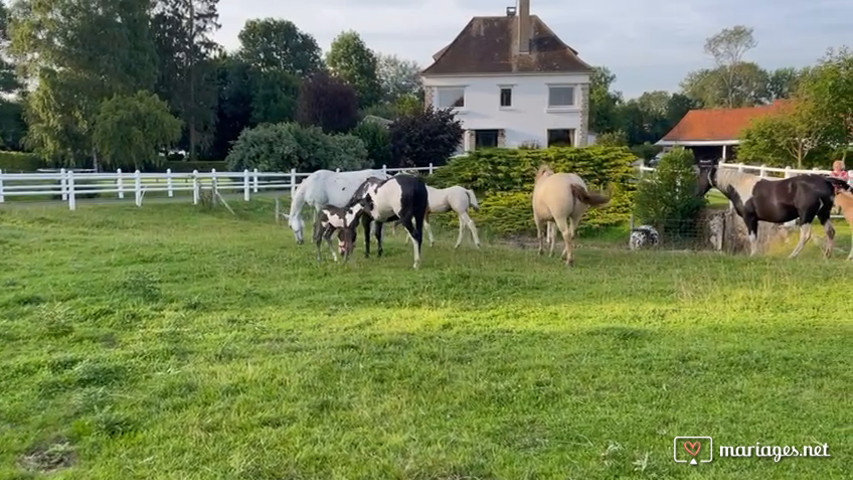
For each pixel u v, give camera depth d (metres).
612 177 22.09
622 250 13.60
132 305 7.68
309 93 42.34
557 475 3.60
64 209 17.42
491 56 39.66
